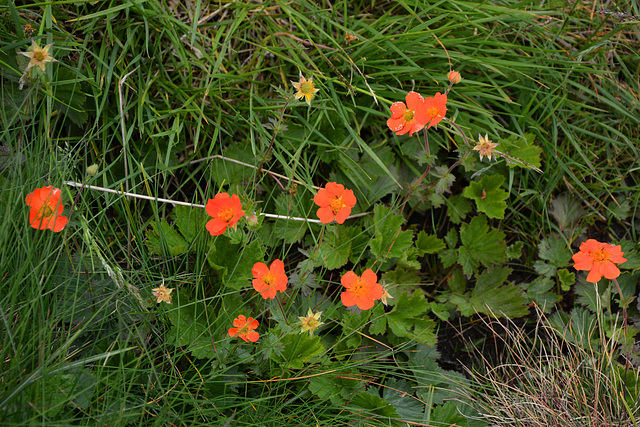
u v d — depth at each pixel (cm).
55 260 75
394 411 80
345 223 89
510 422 83
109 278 79
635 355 88
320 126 87
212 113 86
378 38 86
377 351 85
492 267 89
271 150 84
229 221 74
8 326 72
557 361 86
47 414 72
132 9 83
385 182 89
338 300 87
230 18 88
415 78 88
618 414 82
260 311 84
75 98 81
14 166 79
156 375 75
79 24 83
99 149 84
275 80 89
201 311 81
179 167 86
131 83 83
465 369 87
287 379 79
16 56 80
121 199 82
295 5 89
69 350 77
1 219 76
